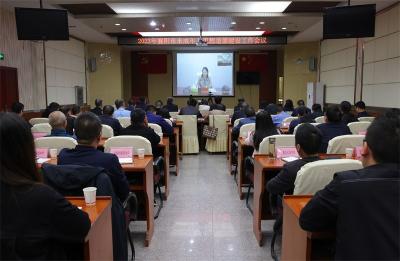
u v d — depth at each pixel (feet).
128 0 21.89
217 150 25.16
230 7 24.53
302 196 6.84
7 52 23.32
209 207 13.73
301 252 6.09
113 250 6.84
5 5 22.13
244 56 45.52
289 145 10.68
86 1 21.76
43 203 3.87
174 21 28.17
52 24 18.49
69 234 4.15
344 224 4.34
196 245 10.38
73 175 6.36
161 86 45.98
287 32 34.71
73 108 19.70
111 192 6.68
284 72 40.42
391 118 4.79
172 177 18.49
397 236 4.08
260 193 10.09
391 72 22.79
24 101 25.40
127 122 19.34
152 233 11.09
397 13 22.06
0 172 3.80
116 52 40.09
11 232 3.78
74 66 35.29
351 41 29.48
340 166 6.81
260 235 10.28
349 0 20.97
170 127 18.19
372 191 4.24
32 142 4.05
